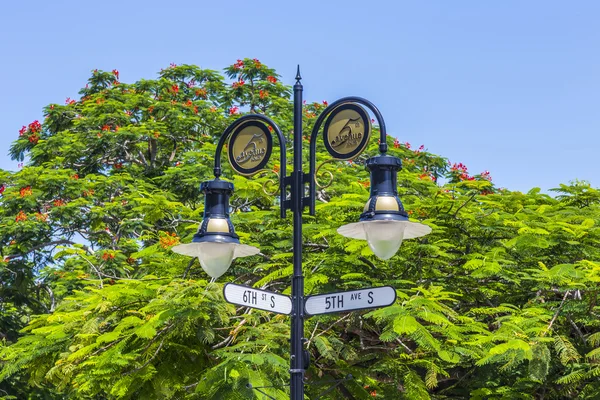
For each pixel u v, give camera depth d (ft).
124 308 31.32
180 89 68.23
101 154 61.16
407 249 32.45
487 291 34.22
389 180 20.10
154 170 61.87
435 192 38.19
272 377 28.27
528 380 33.78
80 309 33.22
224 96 67.62
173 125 62.18
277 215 36.78
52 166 60.70
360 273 31.68
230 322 32.04
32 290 59.98
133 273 50.29
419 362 31.04
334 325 32.94
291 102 65.82
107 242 57.26
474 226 36.24
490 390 34.04
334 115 21.40
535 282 35.09
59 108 65.21
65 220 55.21
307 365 21.13
